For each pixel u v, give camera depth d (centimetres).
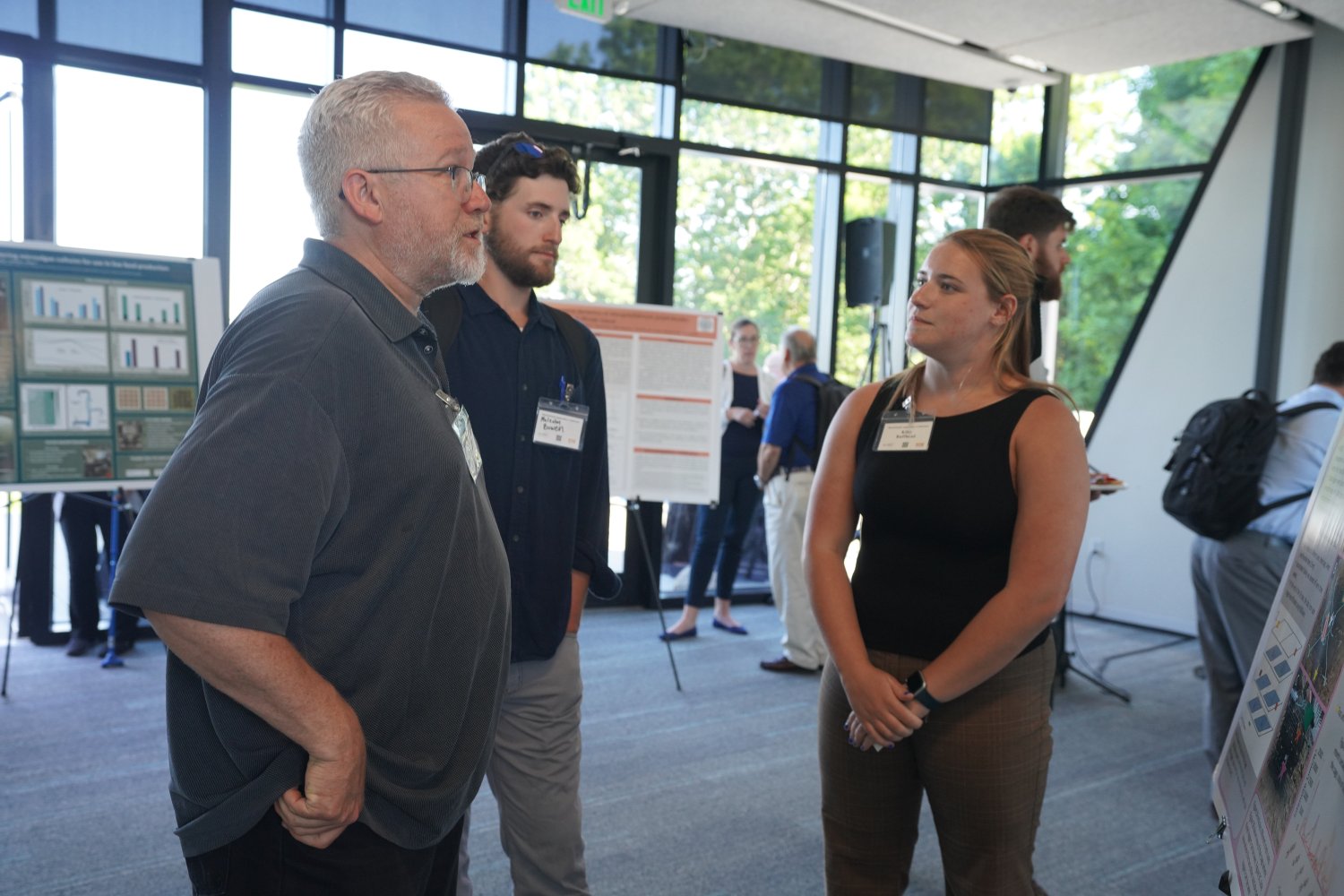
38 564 429
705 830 277
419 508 112
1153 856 271
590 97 500
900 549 158
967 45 479
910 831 166
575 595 186
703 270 541
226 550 97
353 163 116
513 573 171
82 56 406
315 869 111
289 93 442
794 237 567
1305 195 500
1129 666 476
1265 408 307
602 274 518
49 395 350
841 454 170
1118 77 567
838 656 156
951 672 145
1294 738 90
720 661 450
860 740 154
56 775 296
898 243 590
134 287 364
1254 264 517
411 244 118
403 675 114
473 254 124
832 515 168
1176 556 543
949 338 157
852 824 163
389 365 112
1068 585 146
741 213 550
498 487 171
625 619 519
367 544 110
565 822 180
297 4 437
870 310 584
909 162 586
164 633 97
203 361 375
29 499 425
